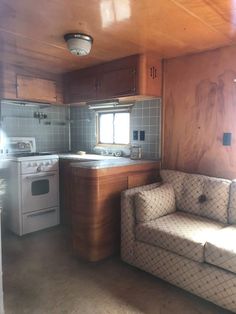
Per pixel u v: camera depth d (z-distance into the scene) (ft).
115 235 8.71
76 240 8.61
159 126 10.28
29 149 12.55
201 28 6.92
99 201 8.12
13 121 12.02
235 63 8.21
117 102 11.02
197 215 7.98
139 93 9.25
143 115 10.81
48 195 11.23
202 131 9.11
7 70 10.37
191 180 8.42
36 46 8.34
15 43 8.05
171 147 9.99
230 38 7.67
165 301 6.32
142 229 7.34
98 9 5.79
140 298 6.43
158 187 8.50
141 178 9.45
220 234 6.47
